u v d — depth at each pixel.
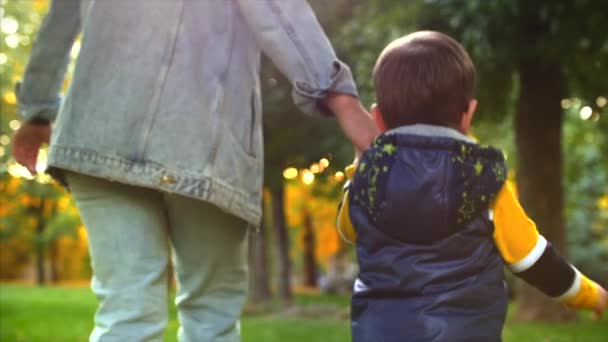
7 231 36.94
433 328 1.98
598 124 15.30
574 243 23.09
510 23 8.66
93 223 2.34
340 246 33.12
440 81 2.16
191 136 2.31
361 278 2.12
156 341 2.28
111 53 2.34
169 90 2.32
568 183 23.53
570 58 9.20
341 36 10.57
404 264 2.04
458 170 2.04
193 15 2.38
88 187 2.35
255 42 2.50
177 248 2.50
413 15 9.38
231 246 2.52
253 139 2.48
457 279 2.01
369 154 2.14
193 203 2.44
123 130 2.29
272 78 11.86
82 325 10.28
